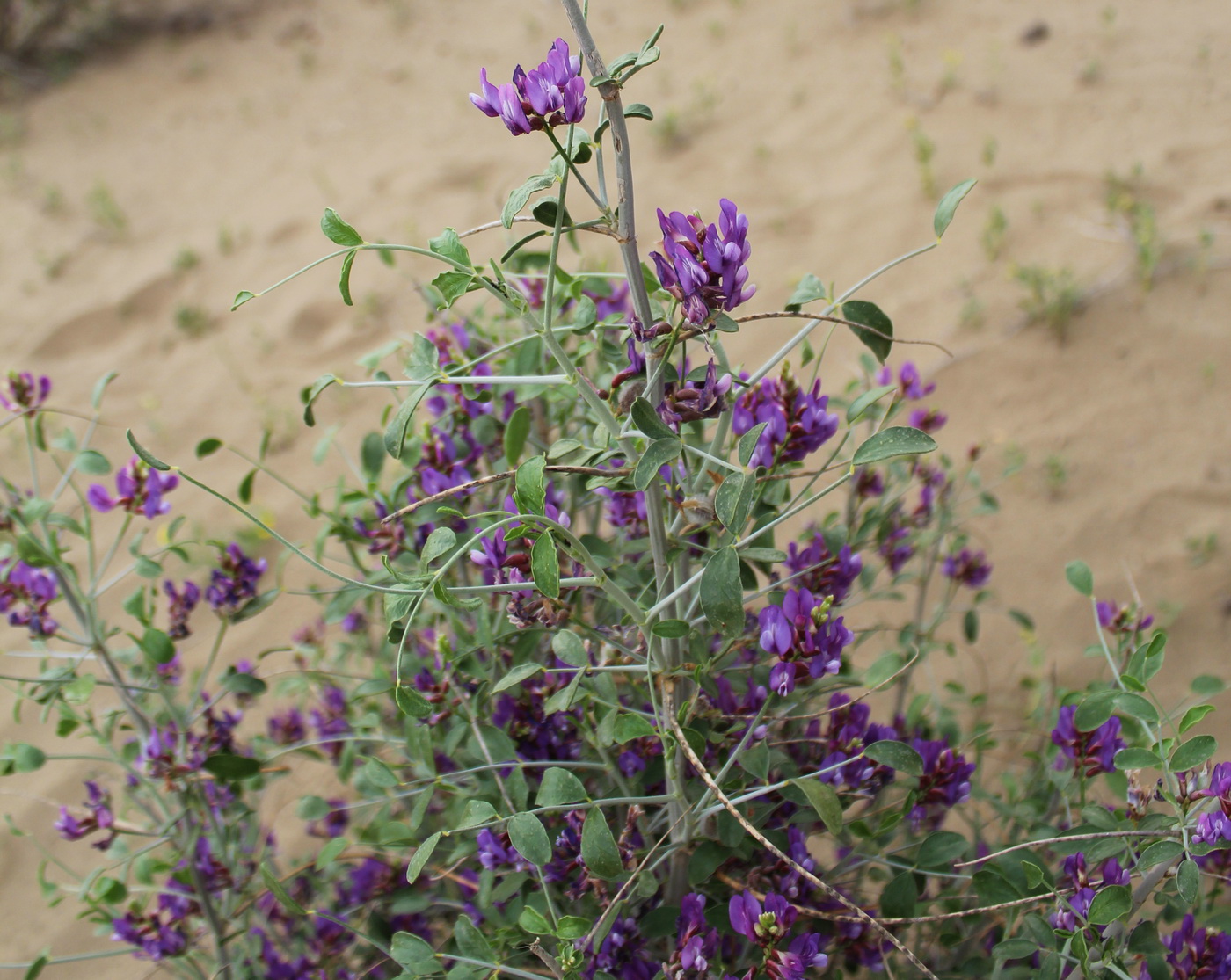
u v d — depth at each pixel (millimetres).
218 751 619
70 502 1163
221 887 623
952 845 544
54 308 1468
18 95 2016
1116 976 529
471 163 1628
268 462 1180
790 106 1603
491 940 548
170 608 628
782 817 582
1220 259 1165
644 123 1618
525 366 600
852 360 1146
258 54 2070
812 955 518
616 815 585
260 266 1491
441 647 562
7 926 776
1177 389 1050
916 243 1288
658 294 555
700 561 575
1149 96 1459
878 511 671
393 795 623
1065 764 604
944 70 1606
